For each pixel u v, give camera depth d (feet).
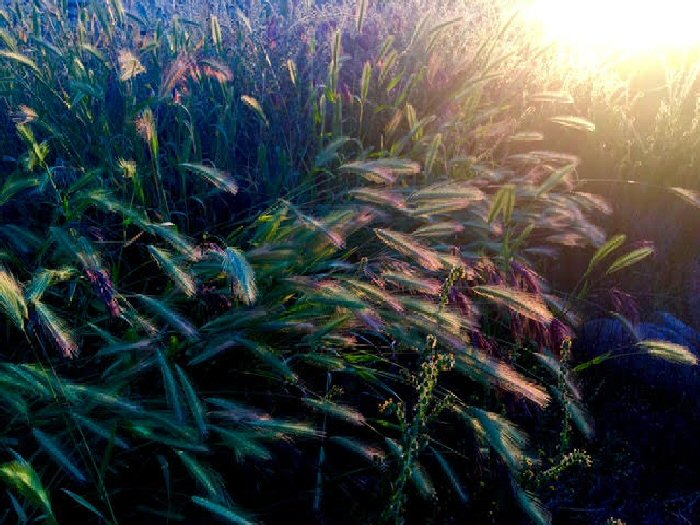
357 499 2.16
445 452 2.27
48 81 3.14
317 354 2.27
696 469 2.44
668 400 2.74
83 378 2.22
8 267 2.47
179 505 2.02
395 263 2.53
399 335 2.24
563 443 2.15
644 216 3.51
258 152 3.16
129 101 2.92
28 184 2.38
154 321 2.27
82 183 2.44
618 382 2.81
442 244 2.62
